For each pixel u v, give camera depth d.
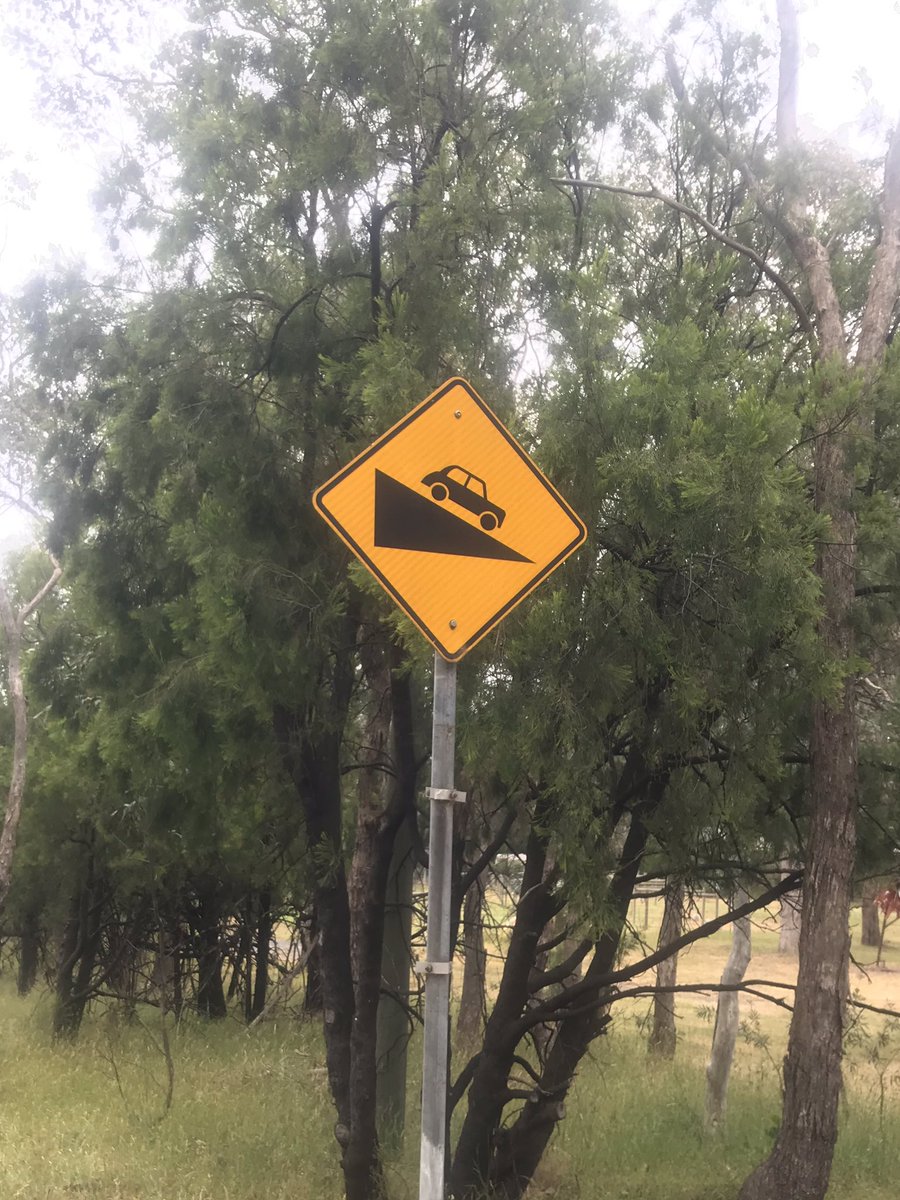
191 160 7.74
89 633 10.75
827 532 6.04
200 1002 18.95
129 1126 10.51
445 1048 3.16
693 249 8.38
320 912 8.47
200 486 7.77
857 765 6.70
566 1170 9.34
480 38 7.39
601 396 5.73
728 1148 10.23
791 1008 6.53
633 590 5.59
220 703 7.82
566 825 5.75
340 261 7.54
